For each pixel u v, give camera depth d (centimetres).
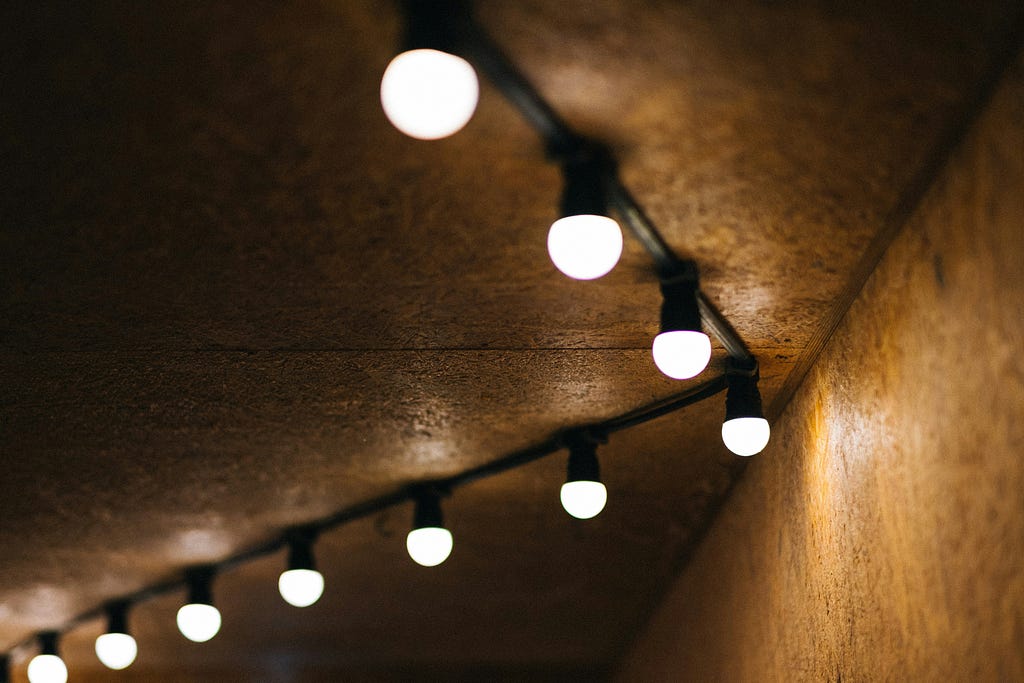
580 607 510
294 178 179
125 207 186
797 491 273
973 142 157
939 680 180
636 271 211
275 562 430
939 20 140
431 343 243
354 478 336
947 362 171
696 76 153
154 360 246
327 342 240
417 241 200
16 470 315
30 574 425
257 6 139
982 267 156
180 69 151
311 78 153
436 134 141
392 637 564
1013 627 150
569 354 251
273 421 287
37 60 148
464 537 409
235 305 222
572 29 145
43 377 253
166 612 502
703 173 178
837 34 144
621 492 365
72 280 209
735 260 207
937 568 178
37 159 171
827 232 196
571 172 172
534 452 316
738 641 348
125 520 367
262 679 630
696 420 303
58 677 509
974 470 161
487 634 559
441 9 140
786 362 256
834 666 244
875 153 171
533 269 210
